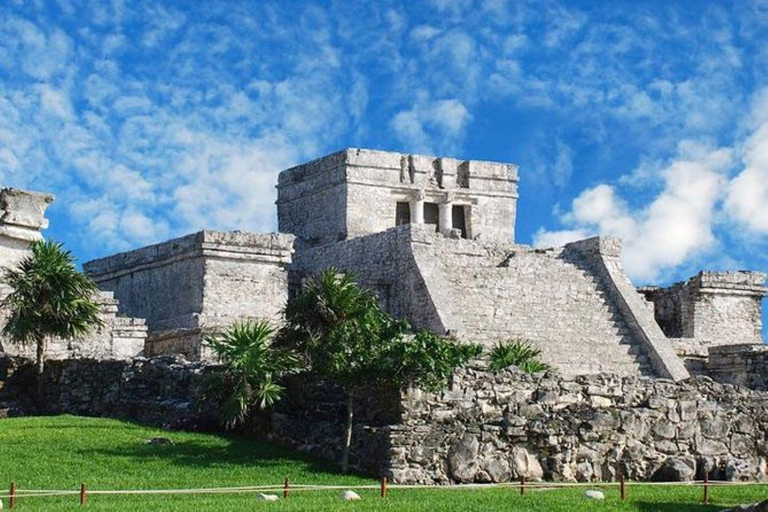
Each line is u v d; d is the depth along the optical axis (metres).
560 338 46.25
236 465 26.84
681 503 24.25
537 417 28.28
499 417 28.30
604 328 47.56
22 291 34.81
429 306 45.41
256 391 29.25
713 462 29.55
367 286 48.22
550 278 48.84
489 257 49.09
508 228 62.06
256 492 23.91
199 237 46.06
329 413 29.98
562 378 29.31
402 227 47.94
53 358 36.06
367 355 27.66
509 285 47.72
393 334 28.55
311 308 29.92
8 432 29.30
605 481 28.20
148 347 43.19
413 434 26.88
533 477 27.70
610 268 49.94
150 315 48.81
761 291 53.75
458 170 61.62
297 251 53.50
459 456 27.14
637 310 48.12
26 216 40.62
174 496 23.19
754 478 29.67
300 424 29.30
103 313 39.94
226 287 46.03
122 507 21.45
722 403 30.25
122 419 32.94
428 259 47.19
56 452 26.98
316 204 59.75
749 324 53.66
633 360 46.25
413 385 27.88
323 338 28.83
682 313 53.62
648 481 28.64
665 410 29.48
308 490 24.42
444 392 28.17
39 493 22.88
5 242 40.22
